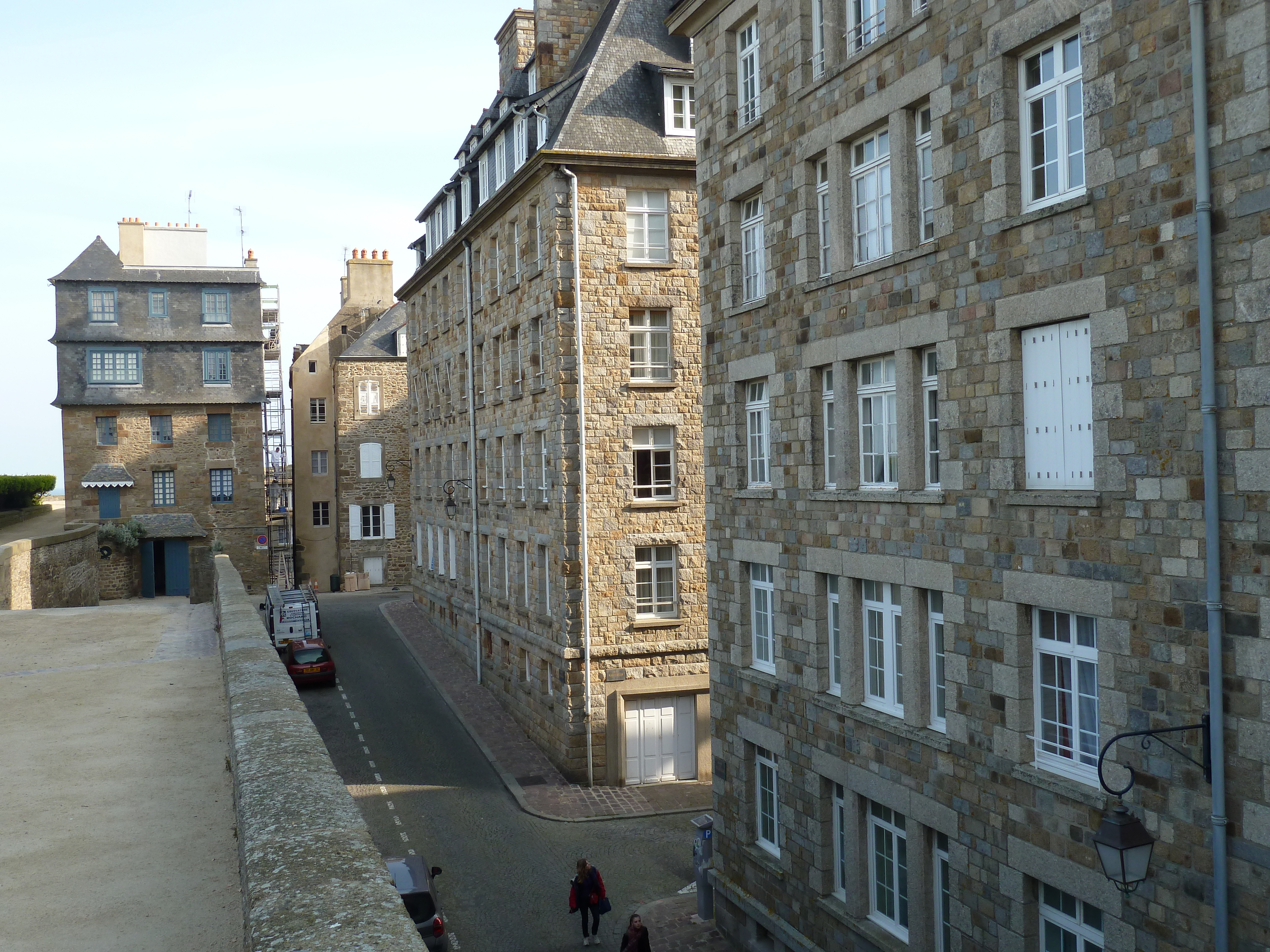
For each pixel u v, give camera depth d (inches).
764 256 671.1
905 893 562.6
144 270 2016.5
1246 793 355.3
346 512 2268.7
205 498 2028.8
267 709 378.9
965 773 497.4
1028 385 455.8
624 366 1074.1
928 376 527.8
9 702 590.9
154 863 330.0
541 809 981.2
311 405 2309.3
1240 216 350.3
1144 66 383.9
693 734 1097.4
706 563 930.7
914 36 511.2
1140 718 397.4
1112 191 399.5
